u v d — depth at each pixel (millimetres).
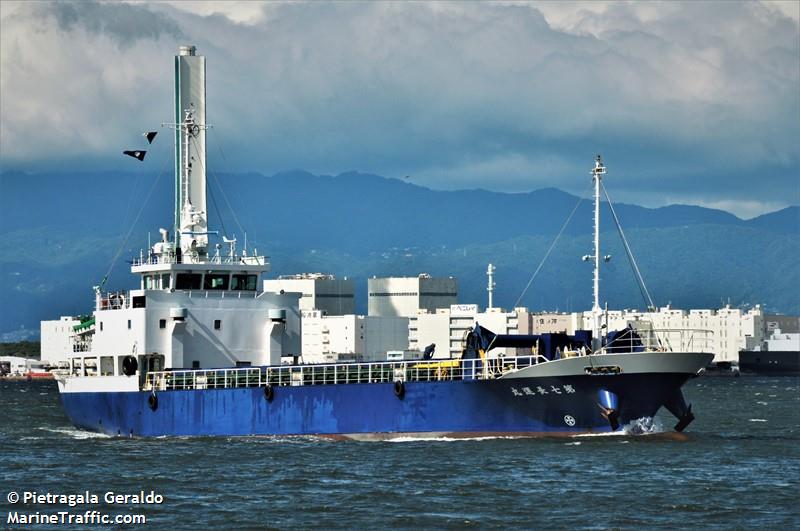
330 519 186875
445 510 192375
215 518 188750
